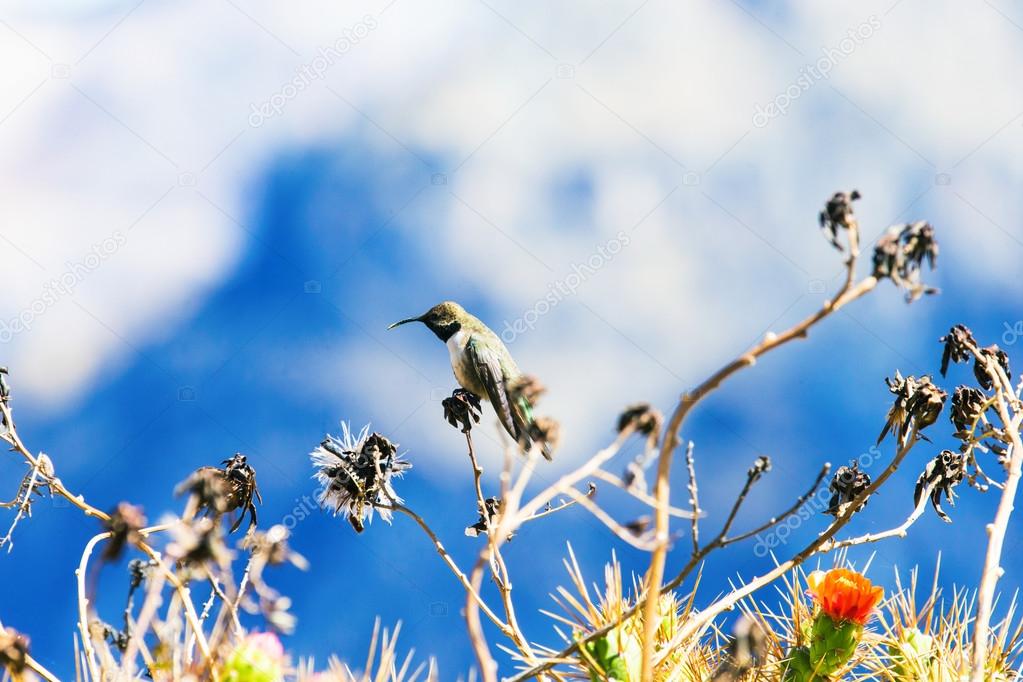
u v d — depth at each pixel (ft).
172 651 7.88
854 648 11.42
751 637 9.64
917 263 7.66
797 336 7.55
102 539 8.96
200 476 7.78
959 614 12.21
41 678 9.05
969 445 11.67
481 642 7.39
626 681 9.44
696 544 8.60
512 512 7.56
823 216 7.73
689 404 7.48
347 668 9.10
